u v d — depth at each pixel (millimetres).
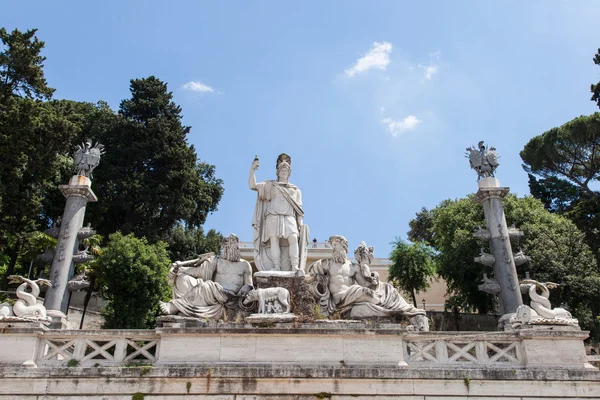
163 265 24688
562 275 23438
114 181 32719
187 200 33531
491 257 19672
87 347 10094
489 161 21438
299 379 9031
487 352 9961
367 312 10758
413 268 31516
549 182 36812
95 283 24594
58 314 17062
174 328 9648
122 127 34375
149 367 8992
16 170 23359
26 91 26422
